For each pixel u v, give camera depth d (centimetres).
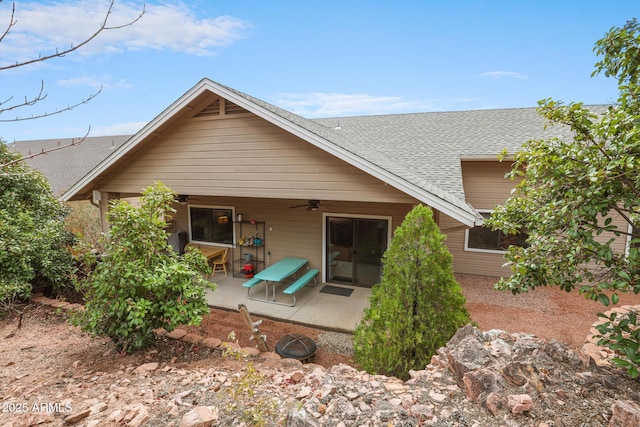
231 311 755
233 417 254
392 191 595
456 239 966
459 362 281
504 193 900
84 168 1775
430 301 376
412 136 1062
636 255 248
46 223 776
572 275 289
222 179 724
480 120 1137
